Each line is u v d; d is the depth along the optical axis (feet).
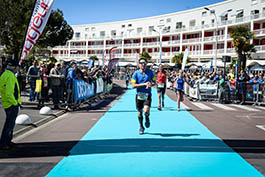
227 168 11.91
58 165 11.91
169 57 172.35
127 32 206.08
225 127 21.49
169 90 70.54
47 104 29.32
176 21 174.50
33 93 33.35
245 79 44.21
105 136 17.57
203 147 15.23
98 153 13.78
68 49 228.43
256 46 117.91
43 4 24.48
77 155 13.39
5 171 11.07
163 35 177.99
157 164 12.25
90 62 58.90
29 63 75.05
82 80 32.50
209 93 42.93
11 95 13.35
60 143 15.64
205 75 51.90
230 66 95.66
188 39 159.74
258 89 38.91
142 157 13.23
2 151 13.82
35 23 24.52
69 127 20.43
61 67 37.47
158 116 26.76
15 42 62.90
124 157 13.16
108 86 54.95
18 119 20.17
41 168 11.51
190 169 11.71
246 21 123.34
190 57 146.82
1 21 60.90
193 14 163.43
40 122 21.67
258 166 12.21
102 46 212.02
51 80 29.01
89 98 37.19
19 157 12.94
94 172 11.17
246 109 33.96
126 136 17.63
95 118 24.85
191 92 47.26
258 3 123.95
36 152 13.78
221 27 137.39
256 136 18.29
